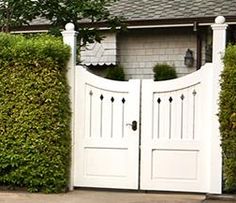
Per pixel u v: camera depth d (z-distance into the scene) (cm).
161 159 870
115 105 889
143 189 876
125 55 1349
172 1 1386
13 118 888
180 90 865
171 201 824
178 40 1314
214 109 848
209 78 852
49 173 882
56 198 846
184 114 864
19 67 887
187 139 861
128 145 881
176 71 1312
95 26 1206
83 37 1121
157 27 1291
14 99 888
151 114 874
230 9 1280
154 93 873
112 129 890
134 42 1344
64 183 888
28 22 1234
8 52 885
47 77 879
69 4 1091
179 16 1274
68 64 899
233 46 833
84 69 900
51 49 877
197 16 1255
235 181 828
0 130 892
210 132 850
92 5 1081
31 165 884
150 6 1369
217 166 845
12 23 1126
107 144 890
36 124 882
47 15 1122
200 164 855
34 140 882
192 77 859
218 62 845
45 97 879
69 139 896
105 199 838
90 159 898
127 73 1348
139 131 879
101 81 892
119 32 1308
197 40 1285
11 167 893
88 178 897
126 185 882
